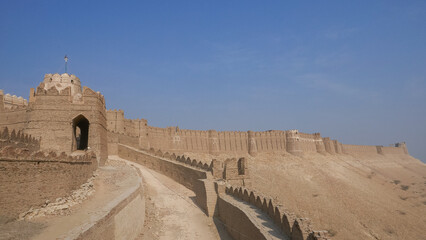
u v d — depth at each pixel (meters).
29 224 14.49
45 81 57.59
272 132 122.12
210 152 103.69
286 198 78.88
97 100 40.03
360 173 127.62
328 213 72.31
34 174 16.50
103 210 16.42
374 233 65.38
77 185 22.38
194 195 36.78
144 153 53.66
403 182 132.88
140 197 25.47
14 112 45.16
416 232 69.69
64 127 38.41
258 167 99.44
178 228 25.77
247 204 24.31
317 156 129.88
